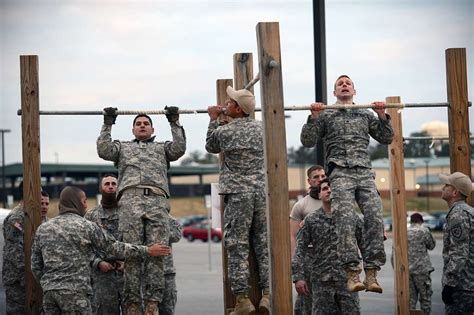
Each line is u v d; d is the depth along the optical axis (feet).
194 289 84.94
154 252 30.25
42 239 30.50
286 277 27.30
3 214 54.19
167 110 32.04
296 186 313.53
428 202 254.47
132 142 32.12
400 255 39.55
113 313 36.37
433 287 78.54
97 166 301.22
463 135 35.37
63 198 31.14
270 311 27.43
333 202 30.63
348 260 30.19
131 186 31.17
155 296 30.99
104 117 31.71
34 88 33.04
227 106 31.17
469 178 35.12
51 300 30.30
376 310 63.21
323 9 44.11
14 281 39.29
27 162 33.06
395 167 39.60
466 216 32.83
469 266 33.37
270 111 27.37
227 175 30.55
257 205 30.35
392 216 39.78
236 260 30.17
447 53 35.50
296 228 38.24
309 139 30.89
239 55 33.99
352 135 31.12
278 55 27.45
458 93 35.35
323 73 44.09
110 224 36.86
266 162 27.37
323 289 34.63
